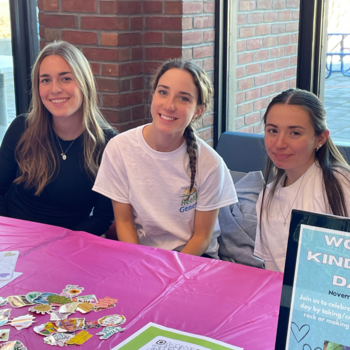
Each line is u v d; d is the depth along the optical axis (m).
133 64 2.71
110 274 1.26
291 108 1.44
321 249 0.81
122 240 1.74
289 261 0.83
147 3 2.65
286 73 2.67
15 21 3.31
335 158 1.52
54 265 1.31
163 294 1.16
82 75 1.93
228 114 2.96
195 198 1.72
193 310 1.09
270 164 1.62
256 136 2.21
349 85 2.53
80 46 2.73
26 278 1.23
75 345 0.96
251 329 1.01
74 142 1.97
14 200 2.05
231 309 1.09
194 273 1.27
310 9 2.48
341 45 2.50
